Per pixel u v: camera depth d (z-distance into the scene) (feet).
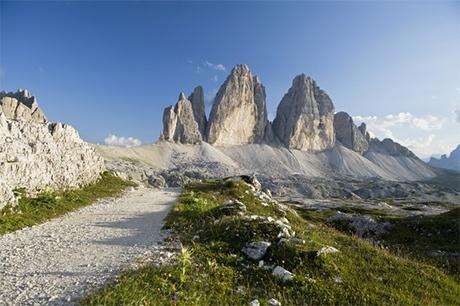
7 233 64.95
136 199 136.56
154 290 34.45
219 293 36.60
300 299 37.42
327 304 36.88
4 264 45.14
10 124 107.34
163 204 121.49
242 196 132.36
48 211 88.28
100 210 101.45
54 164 119.85
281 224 57.26
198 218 77.46
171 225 73.77
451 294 44.37
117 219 85.76
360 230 122.42
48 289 36.04
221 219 66.90
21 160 98.37
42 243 57.82
